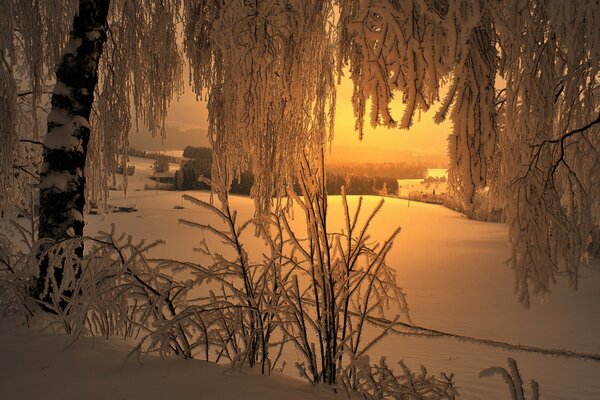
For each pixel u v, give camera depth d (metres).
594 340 14.49
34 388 2.02
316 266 2.51
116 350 2.64
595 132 2.15
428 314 18.23
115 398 1.89
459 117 1.94
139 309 2.88
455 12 1.88
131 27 4.36
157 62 4.36
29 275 3.72
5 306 3.54
